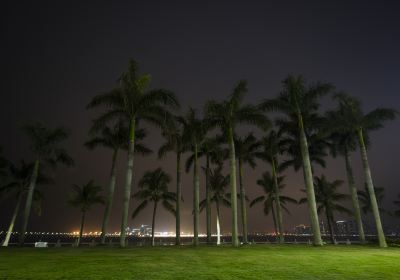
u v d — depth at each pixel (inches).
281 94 1296.8
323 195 2027.6
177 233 1368.1
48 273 404.8
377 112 1274.6
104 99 1093.8
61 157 1503.4
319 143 1662.2
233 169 1143.0
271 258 626.8
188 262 543.5
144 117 1135.6
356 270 480.7
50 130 1487.5
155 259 581.6
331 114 1459.2
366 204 2455.7
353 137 1577.3
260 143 1718.8
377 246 1182.9
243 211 1626.5
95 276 386.6
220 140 1481.3
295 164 1718.8
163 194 1996.8
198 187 1366.9
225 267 488.4
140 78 1112.2
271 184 2134.6
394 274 448.8
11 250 848.9
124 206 991.6
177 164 1492.4
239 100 1206.3
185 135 1374.3
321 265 529.0
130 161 1044.5
